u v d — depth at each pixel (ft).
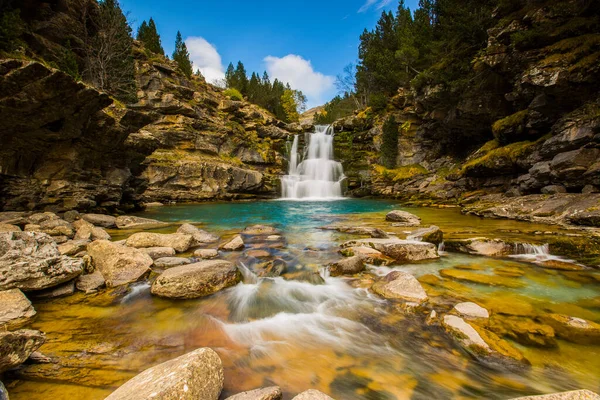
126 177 55.62
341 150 127.24
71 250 22.99
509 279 20.02
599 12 45.98
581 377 10.64
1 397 8.18
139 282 19.69
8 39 40.86
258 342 13.19
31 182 39.04
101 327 14.01
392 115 116.16
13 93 29.84
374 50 146.00
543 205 40.70
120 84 86.63
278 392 9.21
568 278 20.15
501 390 10.11
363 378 10.69
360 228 37.76
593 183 39.27
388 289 17.72
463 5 81.35
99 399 9.09
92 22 79.56
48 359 11.14
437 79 80.33
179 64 168.04
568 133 42.88
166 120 102.12
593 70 41.93
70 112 36.04
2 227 24.43
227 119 132.05
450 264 23.49
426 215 50.24
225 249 27.78
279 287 19.51
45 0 63.21
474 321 14.12
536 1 54.65
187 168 91.86
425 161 109.09
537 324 13.88
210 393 8.95
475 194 64.18
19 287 15.60
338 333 13.96
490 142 69.15
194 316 15.42
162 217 55.67
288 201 96.17
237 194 100.07
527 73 48.70
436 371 11.07
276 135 140.36
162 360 11.46
